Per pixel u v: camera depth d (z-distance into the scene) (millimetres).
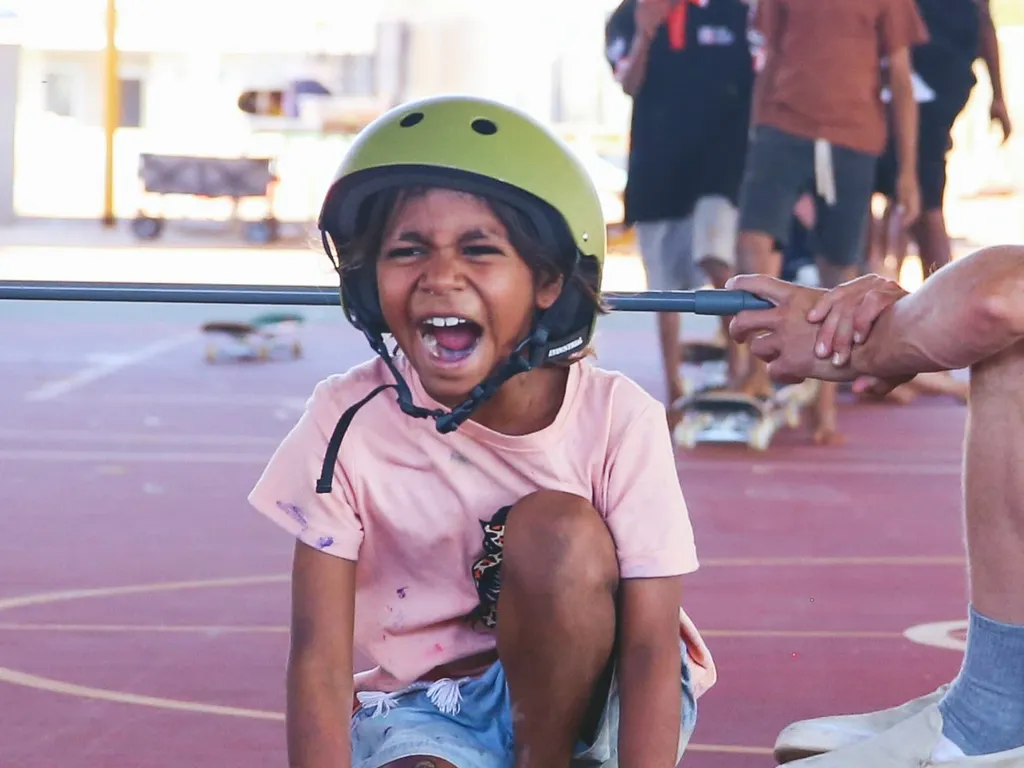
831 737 3107
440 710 2844
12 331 13625
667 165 8703
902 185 8758
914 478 7723
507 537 2697
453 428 2648
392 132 2625
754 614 5160
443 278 2590
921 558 6020
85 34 28969
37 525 6391
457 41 23969
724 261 8617
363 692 2930
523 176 2580
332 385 2889
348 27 25734
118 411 9508
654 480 2791
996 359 2836
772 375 3072
